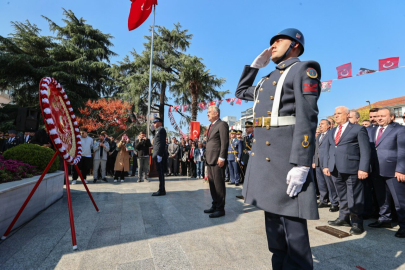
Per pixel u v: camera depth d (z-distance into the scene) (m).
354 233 2.71
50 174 4.11
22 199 2.87
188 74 16.27
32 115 7.88
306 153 1.26
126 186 6.31
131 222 2.99
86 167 6.85
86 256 2.02
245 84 1.87
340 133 3.11
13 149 3.95
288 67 1.47
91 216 3.25
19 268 1.80
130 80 18.55
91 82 22.84
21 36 21.30
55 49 20.53
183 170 11.02
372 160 3.22
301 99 1.31
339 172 2.95
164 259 1.97
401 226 2.68
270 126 1.46
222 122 3.56
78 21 23.39
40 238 2.42
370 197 3.61
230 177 7.41
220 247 2.23
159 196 4.80
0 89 21.00
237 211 3.69
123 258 1.98
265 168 1.44
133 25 10.52
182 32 21.00
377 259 2.02
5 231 2.48
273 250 1.49
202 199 4.55
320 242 2.43
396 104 31.62
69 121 3.21
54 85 2.86
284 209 1.34
